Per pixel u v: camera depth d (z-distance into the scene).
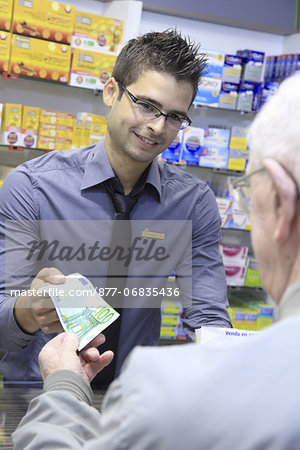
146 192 1.85
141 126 1.64
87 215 1.78
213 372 0.60
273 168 0.67
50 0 3.30
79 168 1.82
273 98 0.73
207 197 1.98
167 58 1.60
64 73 3.41
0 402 1.35
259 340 0.62
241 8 4.44
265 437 0.55
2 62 3.22
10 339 1.58
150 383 0.62
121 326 1.78
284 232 0.68
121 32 3.56
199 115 4.21
